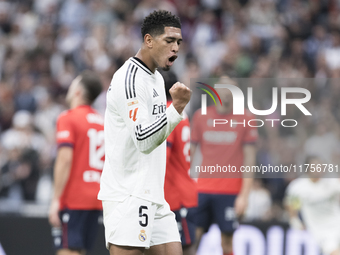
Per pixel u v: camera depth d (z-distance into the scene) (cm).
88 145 1584
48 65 3741
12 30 4156
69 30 4006
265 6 4138
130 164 1012
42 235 2025
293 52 3825
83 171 1570
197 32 4019
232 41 3756
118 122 1016
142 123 951
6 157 2828
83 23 4094
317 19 4131
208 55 3806
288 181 2505
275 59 3734
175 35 997
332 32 3988
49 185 2564
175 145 1467
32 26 4144
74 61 3762
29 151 2667
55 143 2922
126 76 995
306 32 3944
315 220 2233
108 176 1030
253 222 2048
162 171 1052
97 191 1586
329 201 2223
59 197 1552
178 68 3772
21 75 3647
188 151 1500
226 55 3681
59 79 3581
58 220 1551
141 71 1013
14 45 3975
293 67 3719
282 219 2242
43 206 2222
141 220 1002
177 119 952
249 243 2041
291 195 2223
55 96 3494
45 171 2681
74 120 1578
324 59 3731
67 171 1546
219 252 1970
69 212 1556
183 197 1488
